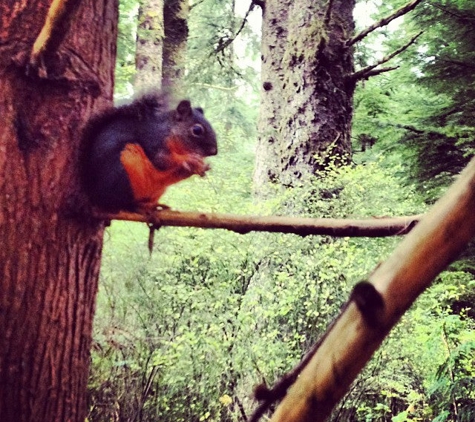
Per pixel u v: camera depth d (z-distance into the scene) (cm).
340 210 527
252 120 1440
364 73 586
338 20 596
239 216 188
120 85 801
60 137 176
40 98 173
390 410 469
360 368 70
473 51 714
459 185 70
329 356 70
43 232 173
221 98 1383
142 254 514
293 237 484
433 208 71
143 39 820
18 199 170
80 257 181
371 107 819
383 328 69
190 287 474
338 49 595
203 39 1071
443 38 733
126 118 205
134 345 470
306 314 451
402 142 742
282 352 436
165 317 479
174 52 1016
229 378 445
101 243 194
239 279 498
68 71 179
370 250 504
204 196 543
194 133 233
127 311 498
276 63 657
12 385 170
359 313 69
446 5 708
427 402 490
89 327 188
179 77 1013
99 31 191
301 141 588
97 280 192
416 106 811
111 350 467
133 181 194
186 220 190
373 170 569
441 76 723
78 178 179
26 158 171
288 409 72
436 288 563
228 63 1040
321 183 539
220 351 434
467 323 547
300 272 449
